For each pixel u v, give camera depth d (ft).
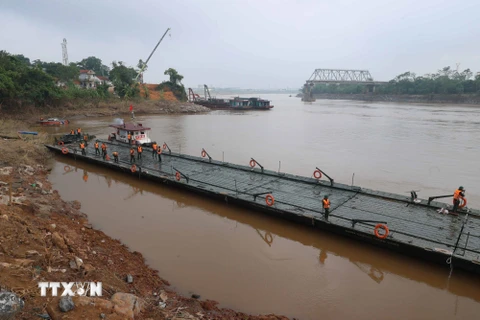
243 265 39.50
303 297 33.50
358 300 33.45
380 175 80.64
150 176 68.54
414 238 41.60
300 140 130.72
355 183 74.54
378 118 217.77
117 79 277.85
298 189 60.44
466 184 72.95
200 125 181.06
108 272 29.71
